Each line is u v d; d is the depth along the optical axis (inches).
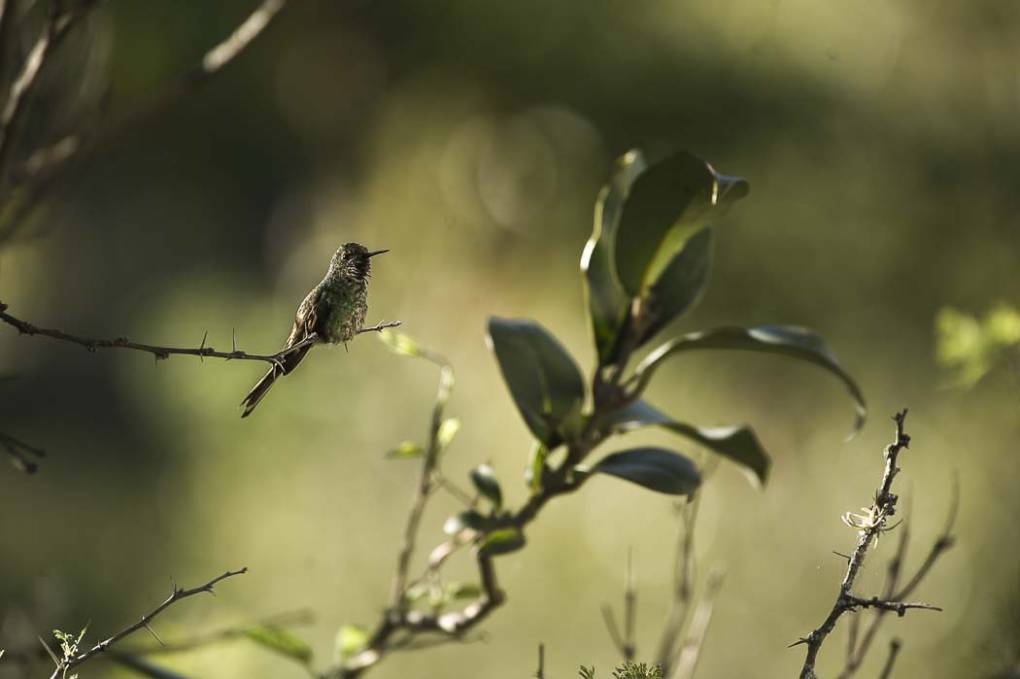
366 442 560.4
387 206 681.0
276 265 752.3
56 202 196.2
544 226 644.7
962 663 167.0
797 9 601.6
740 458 161.9
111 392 746.2
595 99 639.8
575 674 440.8
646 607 470.0
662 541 488.1
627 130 642.8
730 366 561.0
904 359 542.6
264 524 534.9
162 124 768.9
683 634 448.5
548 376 158.1
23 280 824.9
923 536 426.6
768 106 614.5
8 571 530.9
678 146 631.2
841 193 594.6
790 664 432.5
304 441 567.2
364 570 500.7
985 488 422.3
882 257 577.0
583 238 640.4
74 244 805.2
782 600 458.9
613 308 161.2
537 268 639.1
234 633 172.7
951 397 446.0
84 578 538.6
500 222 648.4
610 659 455.8
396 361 592.4
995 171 585.3
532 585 484.4
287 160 783.7
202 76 201.0
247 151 784.9
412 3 711.1
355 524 519.2
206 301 702.5
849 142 605.3
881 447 514.6
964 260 570.3
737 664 441.1
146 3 561.6
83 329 794.8
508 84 677.3
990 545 404.8
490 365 585.6
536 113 668.7
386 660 446.3
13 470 636.1
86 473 647.1
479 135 682.2
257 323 669.9
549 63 665.0
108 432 695.1
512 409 560.7
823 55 606.5
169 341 657.6
